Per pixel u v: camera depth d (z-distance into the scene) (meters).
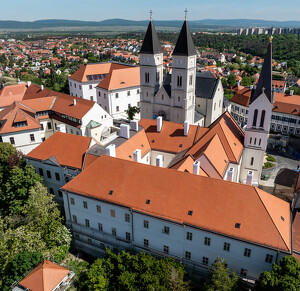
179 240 47.22
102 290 42.53
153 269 42.56
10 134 81.56
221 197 45.62
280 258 40.28
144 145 72.75
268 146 102.38
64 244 55.84
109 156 55.62
